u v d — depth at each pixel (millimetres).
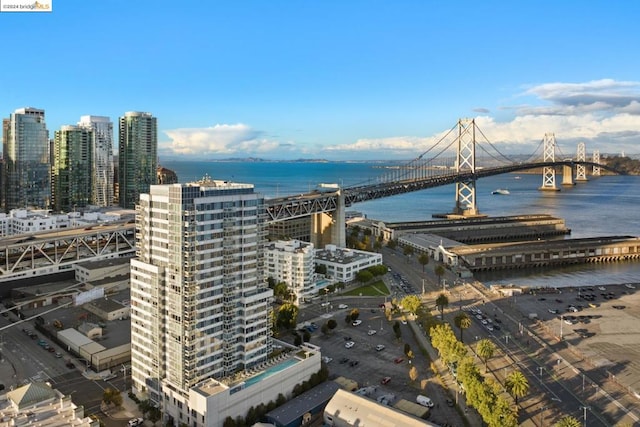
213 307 194375
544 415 195250
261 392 193750
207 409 176125
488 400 181875
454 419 191500
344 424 181875
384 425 174625
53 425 160500
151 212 197125
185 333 187500
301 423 189500
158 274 192250
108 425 186625
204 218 188750
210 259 191750
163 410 193375
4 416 164625
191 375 188625
